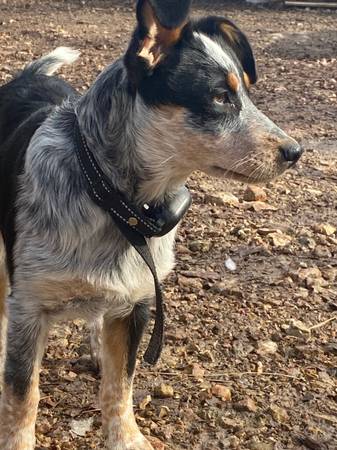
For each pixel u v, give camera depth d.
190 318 1.09
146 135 0.75
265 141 0.77
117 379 0.85
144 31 0.73
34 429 0.83
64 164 0.77
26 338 0.79
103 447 0.86
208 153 0.77
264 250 1.28
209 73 0.76
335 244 1.32
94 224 0.76
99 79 0.77
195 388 0.95
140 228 0.77
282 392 0.95
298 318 1.10
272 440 0.88
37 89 0.96
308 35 3.00
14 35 2.78
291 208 1.46
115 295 0.79
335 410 0.93
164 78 0.74
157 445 0.86
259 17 3.33
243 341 1.04
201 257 1.26
